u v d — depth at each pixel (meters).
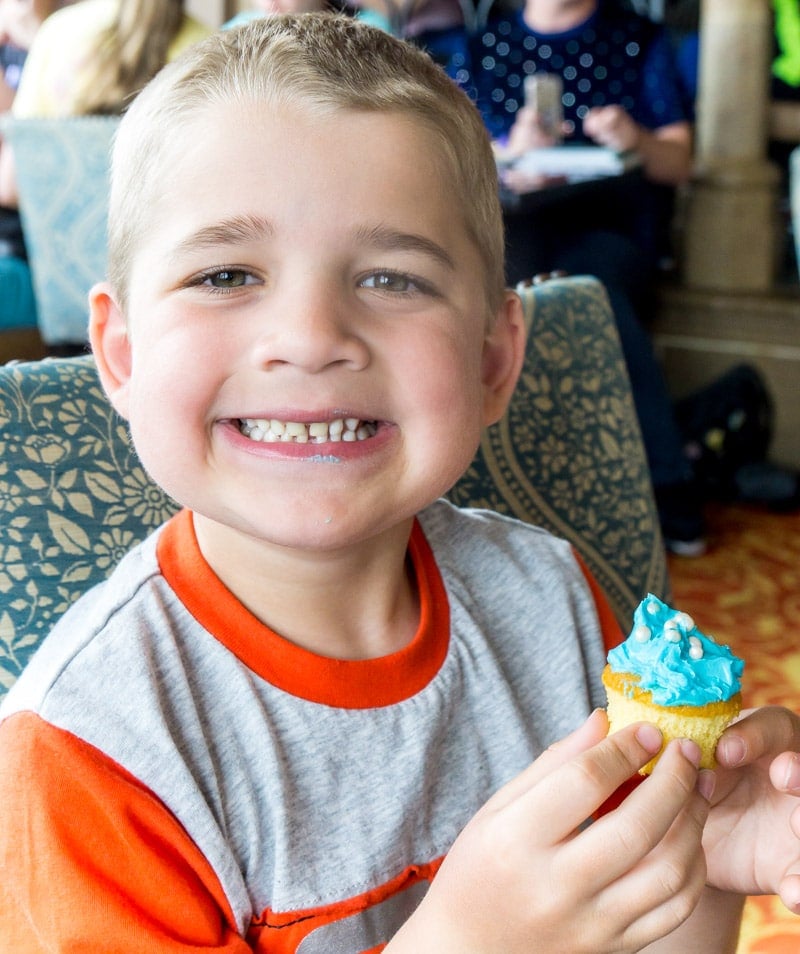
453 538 1.03
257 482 0.76
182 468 0.77
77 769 0.73
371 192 0.74
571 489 1.33
